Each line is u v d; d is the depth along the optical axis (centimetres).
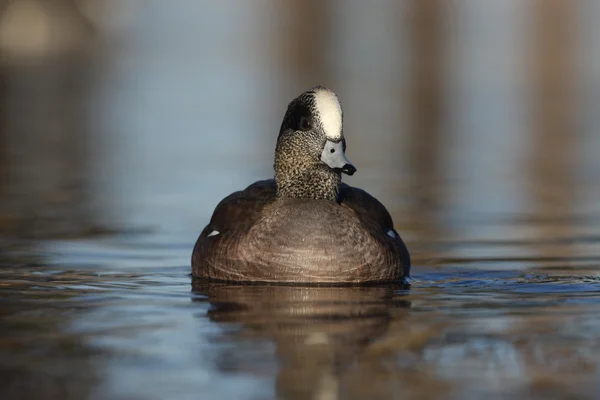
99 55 6506
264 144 2892
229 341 845
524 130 3269
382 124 3456
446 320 917
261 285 1088
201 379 744
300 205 1104
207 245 1147
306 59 6056
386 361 789
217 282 1109
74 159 2561
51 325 899
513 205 1834
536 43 6656
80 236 1479
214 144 2897
